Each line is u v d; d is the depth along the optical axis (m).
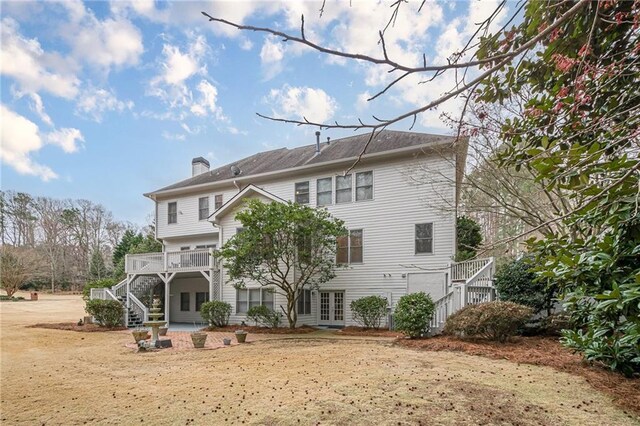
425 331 10.12
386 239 14.73
